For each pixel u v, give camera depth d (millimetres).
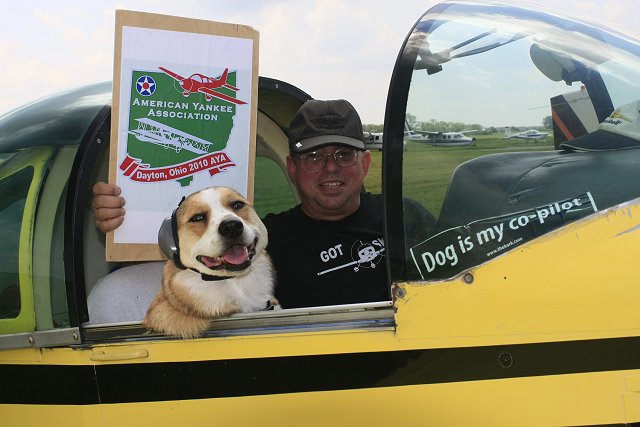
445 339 1528
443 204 1617
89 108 1854
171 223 1644
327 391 1549
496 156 1666
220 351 1582
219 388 1575
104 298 1882
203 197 1660
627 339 1495
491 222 1591
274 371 1563
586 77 1756
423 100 1699
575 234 1555
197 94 1813
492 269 1551
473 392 1511
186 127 1804
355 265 2096
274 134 2908
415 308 1546
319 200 2146
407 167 1641
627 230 1551
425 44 1770
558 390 1492
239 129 1850
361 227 2182
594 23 1970
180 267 1625
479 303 1533
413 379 1528
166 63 1784
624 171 1604
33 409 1659
